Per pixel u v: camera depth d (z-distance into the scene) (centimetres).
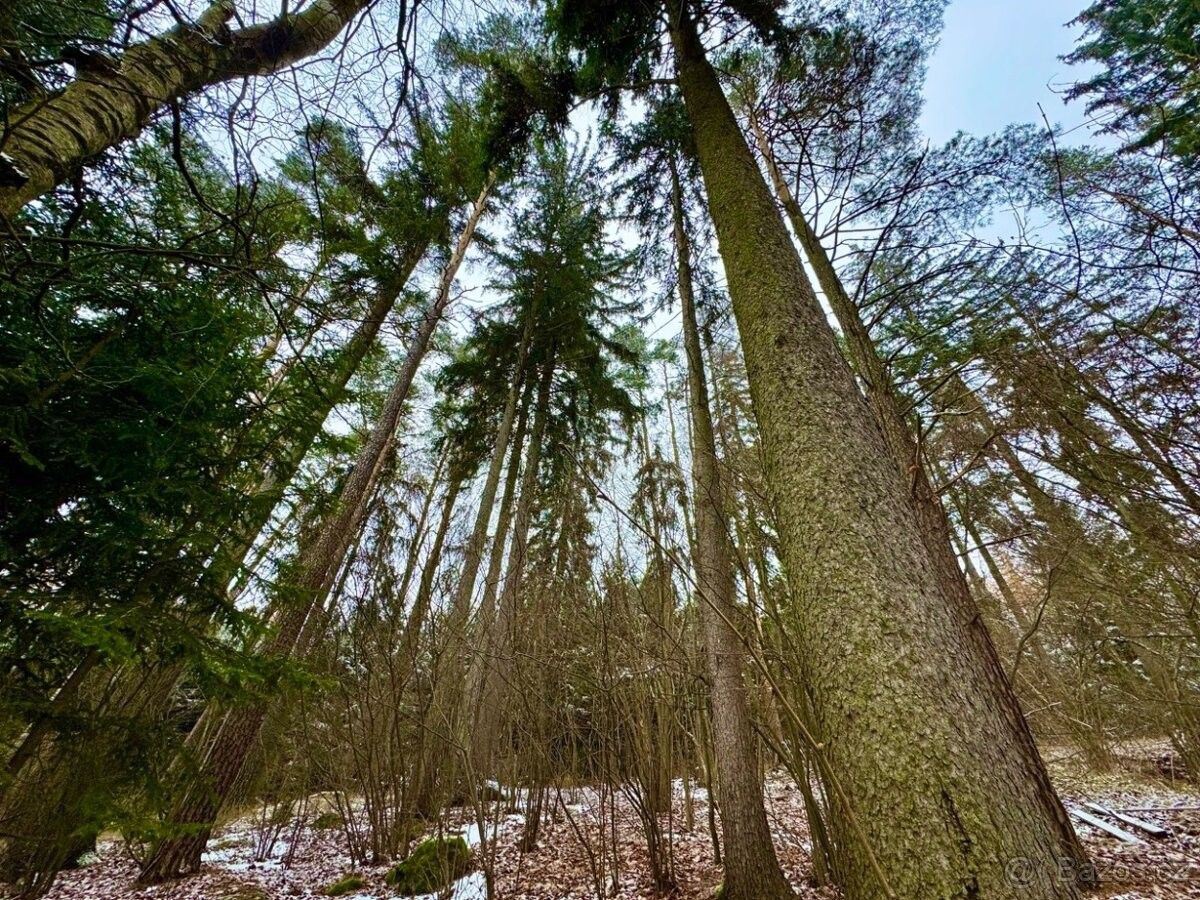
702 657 495
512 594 583
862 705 159
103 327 255
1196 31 668
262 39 254
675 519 568
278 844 607
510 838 521
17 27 178
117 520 242
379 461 757
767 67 600
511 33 483
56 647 227
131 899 405
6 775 199
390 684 507
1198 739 674
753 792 372
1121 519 393
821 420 225
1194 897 329
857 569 182
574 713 487
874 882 141
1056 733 870
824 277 488
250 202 225
